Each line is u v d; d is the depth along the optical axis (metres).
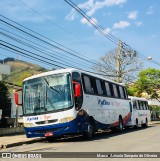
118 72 37.00
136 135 21.02
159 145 14.28
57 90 16.92
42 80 17.36
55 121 16.59
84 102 17.92
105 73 51.41
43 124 16.80
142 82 65.12
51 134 16.67
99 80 21.42
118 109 25.05
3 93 35.34
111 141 16.69
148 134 21.64
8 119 30.31
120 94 26.42
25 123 17.38
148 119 37.25
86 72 19.22
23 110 17.52
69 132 16.45
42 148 14.79
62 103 16.66
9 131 23.64
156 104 70.19
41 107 17.00
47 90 17.11
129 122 28.56
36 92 17.34
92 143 15.83
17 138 20.50
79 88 16.42
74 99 16.72
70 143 16.55
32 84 17.59
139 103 34.41
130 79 53.81
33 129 17.05
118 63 37.12
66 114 16.48
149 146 13.85
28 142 18.66
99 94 20.80
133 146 13.88
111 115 22.98
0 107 34.97
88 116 18.27
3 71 30.19
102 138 19.14
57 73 17.17
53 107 16.75
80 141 17.42
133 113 31.27
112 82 24.59
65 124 16.42
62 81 16.95
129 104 28.83
